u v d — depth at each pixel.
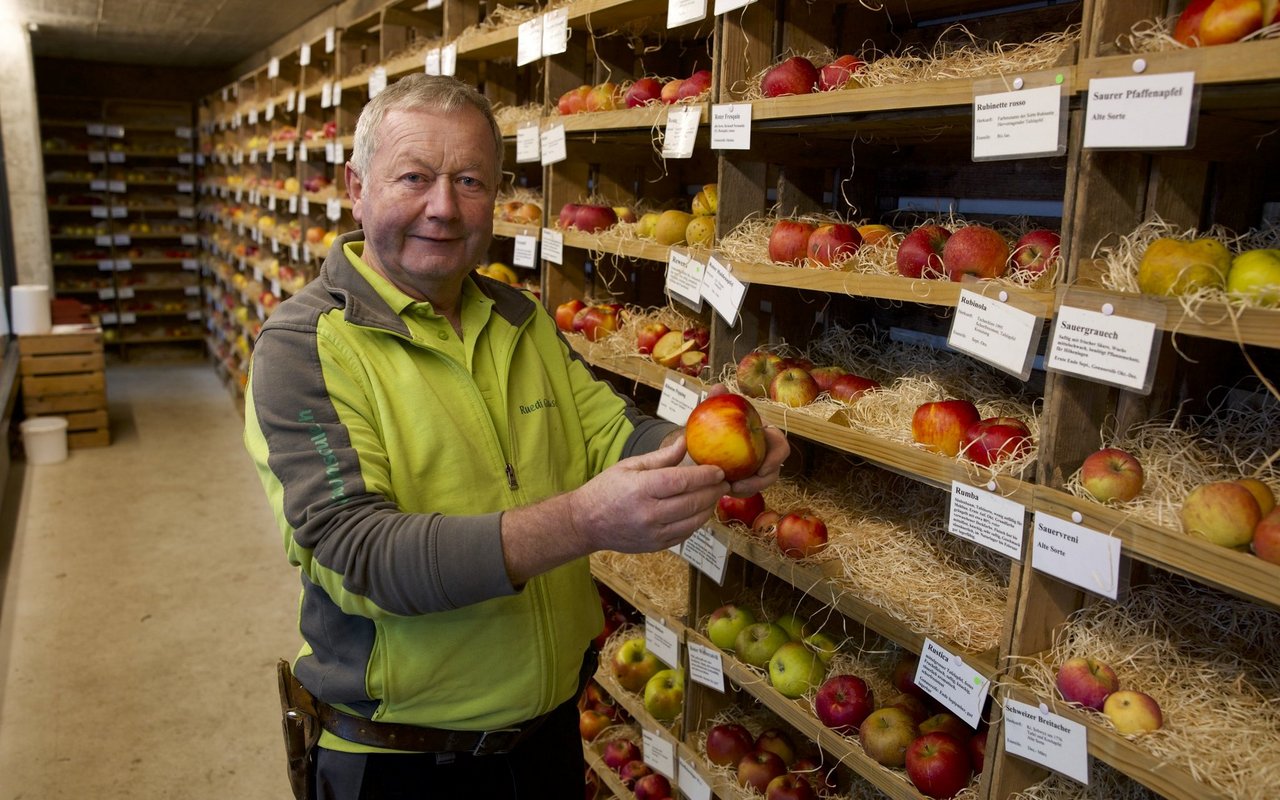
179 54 8.62
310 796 1.47
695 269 1.91
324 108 5.75
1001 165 1.81
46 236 7.44
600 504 1.11
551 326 1.69
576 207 2.45
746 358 1.83
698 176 2.64
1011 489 1.26
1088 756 1.18
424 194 1.32
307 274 5.72
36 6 6.13
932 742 1.49
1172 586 1.38
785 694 1.79
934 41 1.88
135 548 4.43
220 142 9.08
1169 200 1.28
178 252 10.16
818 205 2.03
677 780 2.13
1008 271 1.34
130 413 7.22
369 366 1.32
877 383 1.78
